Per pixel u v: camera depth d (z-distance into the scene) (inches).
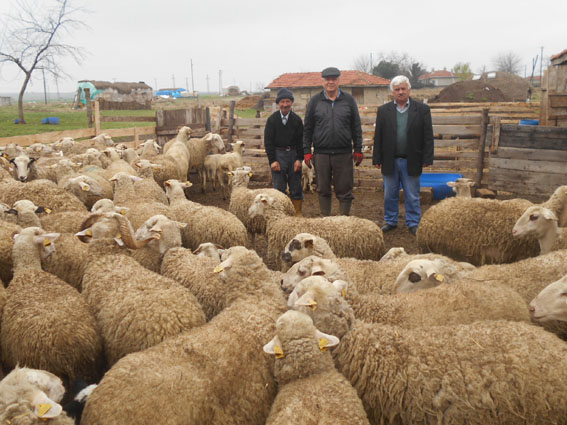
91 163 430.6
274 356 144.4
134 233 233.6
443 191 454.3
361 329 146.0
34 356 151.9
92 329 161.0
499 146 428.1
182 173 474.9
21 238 200.1
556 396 119.4
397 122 328.5
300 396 124.5
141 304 162.9
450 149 608.4
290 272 190.4
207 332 145.0
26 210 249.9
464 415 123.4
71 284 215.8
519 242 253.3
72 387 147.2
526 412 120.1
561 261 187.2
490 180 437.7
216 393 127.0
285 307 169.0
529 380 120.7
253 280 178.7
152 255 224.5
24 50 1309.1
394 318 162.6
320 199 352.2
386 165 337.7
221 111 628.7
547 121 468.1
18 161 372.5
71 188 333.4
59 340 151.5
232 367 133.5
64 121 1443.2
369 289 201.9
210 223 270.1
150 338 155.2
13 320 160.2
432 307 162.2
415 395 128.2
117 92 2859.3
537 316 159.3
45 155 491.8
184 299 169.3
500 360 125.0
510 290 165.5
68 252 219.5
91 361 158.1
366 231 259.4
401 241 335.0
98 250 203.8
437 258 215.6
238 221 278.1
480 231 261.0
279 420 116.8
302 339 135.9
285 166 368.2
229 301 178.1
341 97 332.5
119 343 159.9
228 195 502.0
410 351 134.1
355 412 119.2
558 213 254.2
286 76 2177.7
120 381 120.7
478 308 158.7
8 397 114.3
